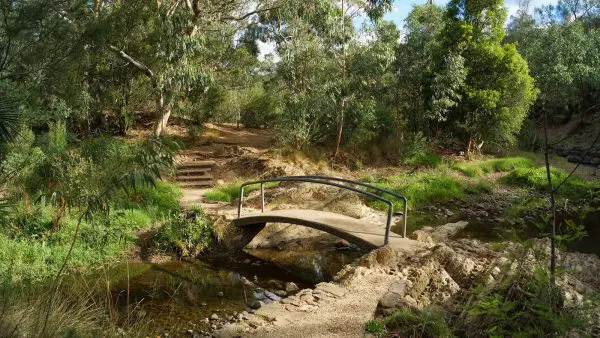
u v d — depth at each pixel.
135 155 5.08
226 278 8.83
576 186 17.39
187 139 20.72
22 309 4.39
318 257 10.33
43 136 10.99
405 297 6.31
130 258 9.44
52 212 9.54
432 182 16.80
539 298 3.59
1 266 7.80
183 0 17.52
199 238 10.21
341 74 18.91
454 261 7.52
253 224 11.03
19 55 6.64
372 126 20.05
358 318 5.60
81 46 7.36
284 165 16.80
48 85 7.90
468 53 21.97
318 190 13.59
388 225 8.55
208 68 21.19
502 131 21.92
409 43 21.62
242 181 15.96
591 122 29.77
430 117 21.16
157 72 18.30
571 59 28.86
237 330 5.43
